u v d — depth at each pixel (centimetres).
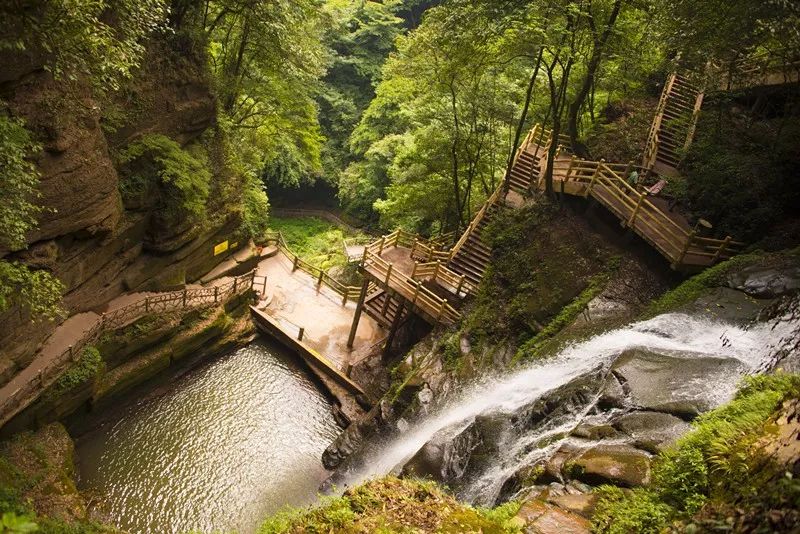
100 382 1527
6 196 898
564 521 640
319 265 3291
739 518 474
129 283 1742
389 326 2088
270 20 1877
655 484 653
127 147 1614
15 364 1297
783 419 572
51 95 1210
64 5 853
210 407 1750
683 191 1678
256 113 2439
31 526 241
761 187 1428
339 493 1446
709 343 1028
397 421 1518
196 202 1769
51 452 1306
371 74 3941
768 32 1166
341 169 3950
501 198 2147
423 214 2667
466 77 2005
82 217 1380
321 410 1859
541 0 1444
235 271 2309
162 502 1383
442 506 671
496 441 1116
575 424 943
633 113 2278
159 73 1708
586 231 1689
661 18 1344
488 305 1733
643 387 909
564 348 1289
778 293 1094
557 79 2212
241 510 1407
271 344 2148
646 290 1439
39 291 1031
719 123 1739
